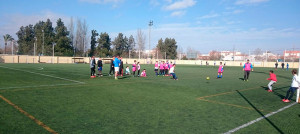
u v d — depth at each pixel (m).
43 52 56.34
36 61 48.97
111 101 7.48
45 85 11.05
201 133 4.50
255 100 8.37
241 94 9.80
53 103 6.89
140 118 5.48
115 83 12.70
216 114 6.07
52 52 56.50
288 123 5.35
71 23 64.62
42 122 4.95
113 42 81.50
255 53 58.31
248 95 9.57
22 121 4.96
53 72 20.17
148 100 7.81
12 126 4.61
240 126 5.03
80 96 8.25
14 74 16.92
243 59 62.16
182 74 22.42
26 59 47.50
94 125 4.84
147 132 4.48
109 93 9.12
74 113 5.79
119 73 19.75
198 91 10.38
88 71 22.62
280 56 56.19
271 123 5.32
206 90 10.80
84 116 5.53
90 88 10.41
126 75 19.30
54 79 13.99
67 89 9.91
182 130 4.65
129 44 85.75
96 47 72.25
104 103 7.13
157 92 9.73
